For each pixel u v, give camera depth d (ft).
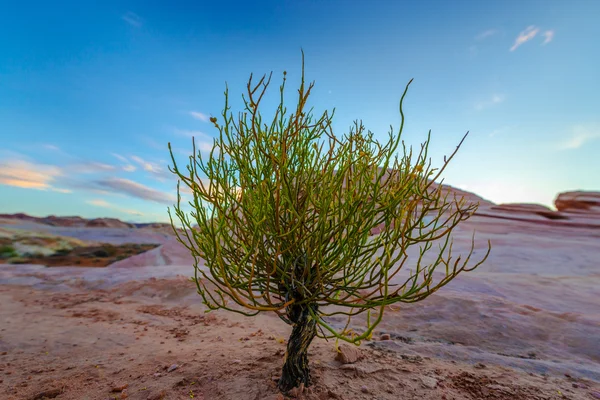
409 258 34.58
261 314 18.83
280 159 6.73
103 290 28.25
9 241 68.23
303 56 6.44
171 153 7.13
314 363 9.65
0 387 9.75
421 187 6.84
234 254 7.64
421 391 8.29
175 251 52.06
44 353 13.21
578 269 31.68
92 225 131.95
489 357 11.57
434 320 15.94
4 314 20.51
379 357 10.66
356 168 7.44
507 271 31.17
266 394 7.81
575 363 11.49
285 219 7.44
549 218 63.72
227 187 7.09
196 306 21.57
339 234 7.00
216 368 9.56
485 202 69.36
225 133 7.14
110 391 8.77
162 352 12.37
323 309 18.97
